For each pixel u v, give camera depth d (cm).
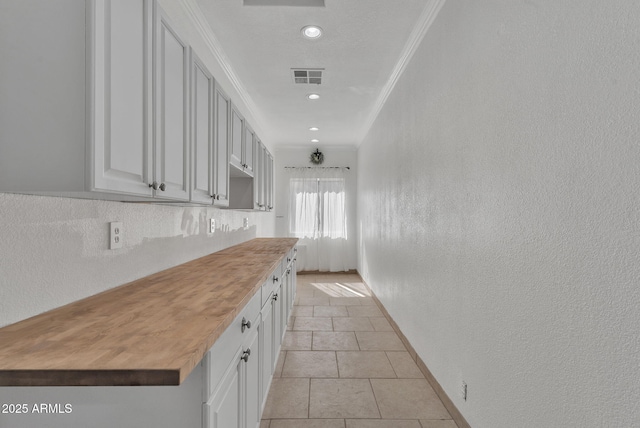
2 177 98
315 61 316
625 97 91
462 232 190
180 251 230
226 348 119
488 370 161
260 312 190
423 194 260
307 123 524
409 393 235
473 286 177
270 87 380
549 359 119
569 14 110
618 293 93
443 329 220
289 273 382
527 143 132
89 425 94
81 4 97
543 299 123
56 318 112
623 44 91
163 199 151
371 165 508
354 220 688
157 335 97
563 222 113
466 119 186
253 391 169
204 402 97
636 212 88
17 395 92
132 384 76
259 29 262
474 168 176
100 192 106
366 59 312
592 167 101
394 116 358
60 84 97
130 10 117
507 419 145
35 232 114
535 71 127
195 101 183
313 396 232
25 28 97
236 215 389
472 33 179
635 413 88
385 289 410
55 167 97
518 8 138
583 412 104
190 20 236
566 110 111
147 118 128
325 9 237
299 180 688
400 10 237
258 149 382
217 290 152
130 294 145
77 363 79
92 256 142
